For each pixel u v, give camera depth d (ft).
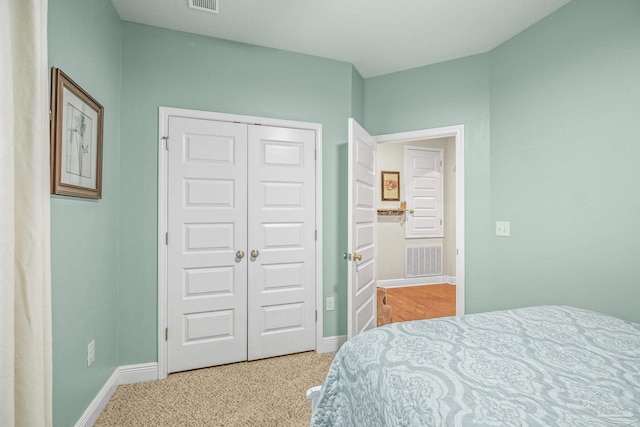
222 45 7.79
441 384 2.63
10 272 2.85
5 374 2.80
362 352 3.44
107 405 6.06
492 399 2.41
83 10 5.19
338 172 8.89
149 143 7.16
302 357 8.19
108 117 6.33
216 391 6.56
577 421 2.14
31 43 3.19
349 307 7.63
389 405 2.72
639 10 5.37
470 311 8.56
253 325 7.99
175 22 7.13
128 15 6.86
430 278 17.02
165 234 7.25
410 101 9.37
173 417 5.69
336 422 3.56
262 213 8.09
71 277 4.86
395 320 11.34
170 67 7.34
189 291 7.45
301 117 8.50
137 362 7.03
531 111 7.27
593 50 6.03
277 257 8.23
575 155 6.37
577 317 4.37
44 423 3.29
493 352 3.24
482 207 8.38
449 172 17.11
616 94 5.69
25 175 3.17
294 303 8.41
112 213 6.56
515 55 7.66
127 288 6.98
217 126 7.71
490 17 7.00
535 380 2.69
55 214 4.41
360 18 7.04
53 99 4.25
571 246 6.46
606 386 2.60
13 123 2.97
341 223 8.89
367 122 9.96
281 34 7.64
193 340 7.50
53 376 4.41
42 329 3.27
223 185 7.75
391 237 16.38
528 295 7.33
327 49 8.34
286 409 5.94
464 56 8.68
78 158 4.98
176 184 7.38
